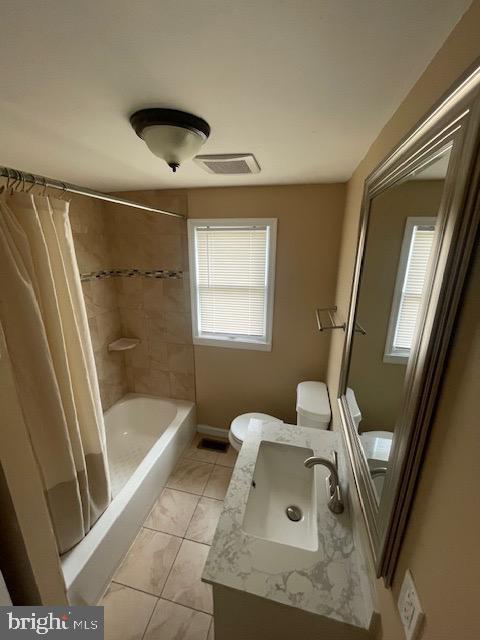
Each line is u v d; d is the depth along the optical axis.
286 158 1.34
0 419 0.81
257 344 2.30
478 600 0.38
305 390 2.06
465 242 0.43
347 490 1.15
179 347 2.51
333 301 2.07
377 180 0.96
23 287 1.01
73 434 1.30
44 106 0.84
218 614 0.91
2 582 0.81
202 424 2.69
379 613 0.72
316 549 0.96
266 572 0.88
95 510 1.51
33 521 0.92
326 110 0.87
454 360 0.46
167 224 2.22
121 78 0.71
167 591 1.47
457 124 0.45
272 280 2.12
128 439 2.59
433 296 0.48
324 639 0.83
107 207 2.30
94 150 1.23
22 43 0.57
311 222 1.96
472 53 0.47
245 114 0.90
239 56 0.62
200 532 1.77
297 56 0.62
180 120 0.88
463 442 0.43
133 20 0.52
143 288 2.43
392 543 0.64
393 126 0.88
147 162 1.41
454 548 0.44
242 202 2.03
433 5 0.48
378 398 0.85
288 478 1.37
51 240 1.17
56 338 1.18
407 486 0.58
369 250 1.08
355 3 0.48
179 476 2.20
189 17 0.51
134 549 1.67
